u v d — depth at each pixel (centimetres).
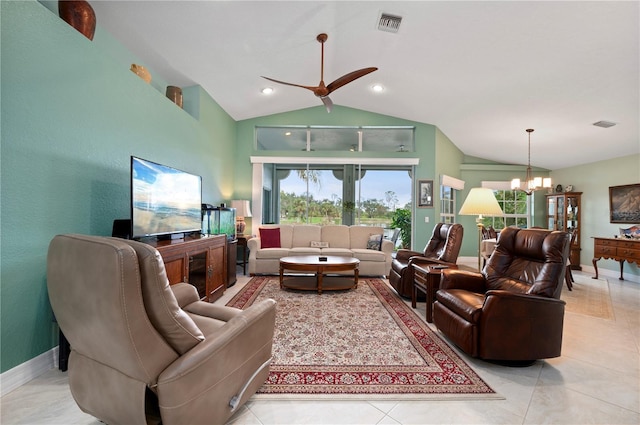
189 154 397
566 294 400
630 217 503
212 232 398
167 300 115
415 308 322
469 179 681
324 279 439
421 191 590
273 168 606
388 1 275
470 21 282
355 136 607
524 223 677
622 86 327
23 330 180
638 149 486
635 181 502
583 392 172
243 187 588
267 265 479
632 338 252
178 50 341
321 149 607
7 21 168
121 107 266
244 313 149
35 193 187
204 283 320
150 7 271
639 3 226
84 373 129
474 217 675
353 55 371
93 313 108
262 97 503
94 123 235
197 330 126
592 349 230
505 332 197
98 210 240
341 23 308
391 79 433
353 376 186
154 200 265
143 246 113
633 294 400
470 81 389
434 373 191
